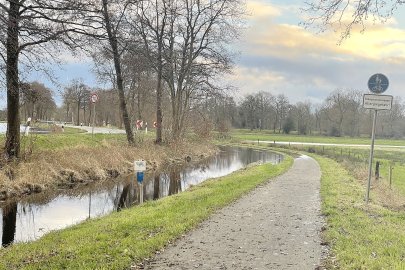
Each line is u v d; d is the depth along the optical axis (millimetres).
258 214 10703
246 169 25828
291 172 23672
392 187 18578
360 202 12641
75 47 17219
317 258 6922
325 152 46875
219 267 6453
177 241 8016
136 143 29422
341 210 11133
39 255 7223
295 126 111438
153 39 30578
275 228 9125
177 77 34031
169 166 28984
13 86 15359
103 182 19938
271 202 12641
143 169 14023
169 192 18719
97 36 17984
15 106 17578
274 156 45562
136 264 6594
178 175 24953
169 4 30406
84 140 28906
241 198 13430
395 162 36625
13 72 15180
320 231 8859
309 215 10602
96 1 17438
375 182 18484
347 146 63188
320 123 113125
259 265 6555
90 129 52906
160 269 6355
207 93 34781
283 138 91562
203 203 11977
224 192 14383
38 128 45281
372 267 6172
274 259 6871
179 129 37156
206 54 32875
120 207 14672
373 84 12078
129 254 6957
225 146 62594
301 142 77188
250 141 75125
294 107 114625
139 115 49844
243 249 7465
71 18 16812
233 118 109938
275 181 18625
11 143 17609
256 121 116688
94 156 22188
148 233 8508
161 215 10281
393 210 11922
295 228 9133
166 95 41344
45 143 23453
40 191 16578
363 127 103000
